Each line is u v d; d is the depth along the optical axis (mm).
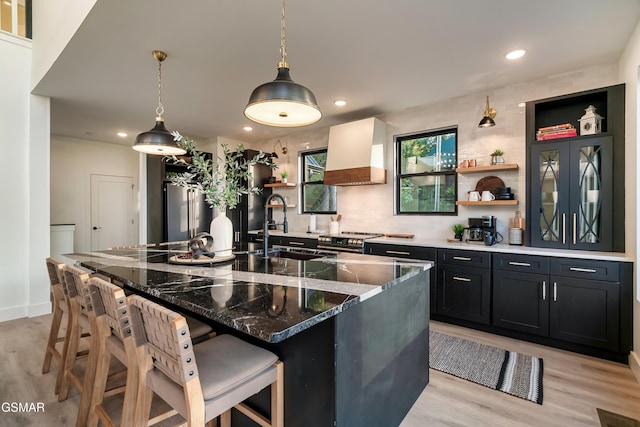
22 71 3660
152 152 2980
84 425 1816
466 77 3273
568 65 3008
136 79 3260
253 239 5512
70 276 2035
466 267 3316
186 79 3262
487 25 2334
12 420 1904
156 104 4043
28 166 3719
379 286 1583
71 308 2094
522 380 2328
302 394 1373
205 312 1250
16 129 3639
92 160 6348
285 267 2113
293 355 1403
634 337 2467
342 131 4527
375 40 2537
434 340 3055
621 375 2395
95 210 6379
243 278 1782
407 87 3525
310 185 5594
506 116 3533
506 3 2080
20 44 3648
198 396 1098
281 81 1765
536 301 2924
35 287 3770
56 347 2857
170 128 5273
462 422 1877
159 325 1154
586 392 2176
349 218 4938
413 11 2158
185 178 2490
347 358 1356
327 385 1294
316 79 3301
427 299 2275
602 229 2818
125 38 2475
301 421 1379
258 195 5863
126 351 1443
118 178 6680
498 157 3463
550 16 2229
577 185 2936
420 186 4332
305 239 4688
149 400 1329
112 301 1494
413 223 4289
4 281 3604
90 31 2375
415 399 2078
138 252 2828
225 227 2570
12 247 3641
